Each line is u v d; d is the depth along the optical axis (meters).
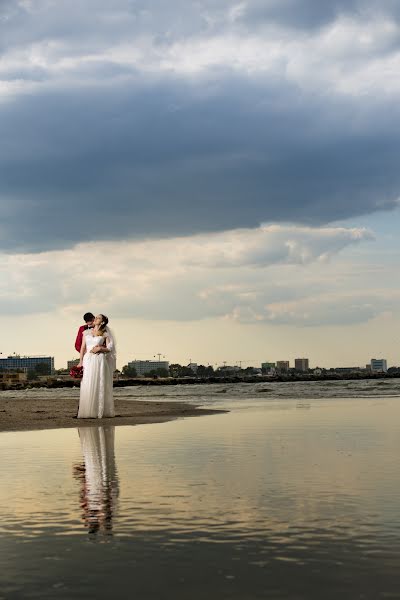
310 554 3.75
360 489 5.77
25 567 3.59
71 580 3.36
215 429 12.71
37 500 5.52
